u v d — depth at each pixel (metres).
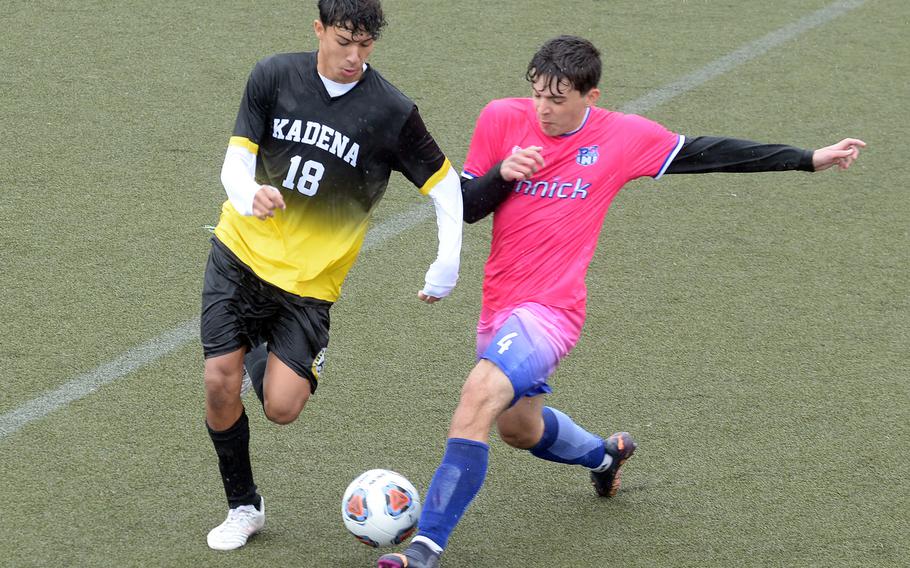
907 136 29.31
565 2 37.34
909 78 33.12
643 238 23.77
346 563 14.22
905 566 14.62
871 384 18.94
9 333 18.95
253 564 14.06
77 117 27.38
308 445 16.69
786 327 20.62
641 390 18.53
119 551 14.16
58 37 31.92
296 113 13.73
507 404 13.62
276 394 14.01
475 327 20.17
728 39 35.38
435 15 35.28
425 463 16.39
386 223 23.84
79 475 15.63
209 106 28.39
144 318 19.69
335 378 18.41
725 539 15.09
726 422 17.75
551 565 14.48
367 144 13.83
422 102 29.33
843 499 15.99
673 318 20.77
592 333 20.16
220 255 14.09
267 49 31.95
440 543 13.21
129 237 22.33
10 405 17.11
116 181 24.52
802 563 14.64
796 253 23.41
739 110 30.45
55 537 14.34
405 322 20.20
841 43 35.50
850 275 22.59
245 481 14.34
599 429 17.42
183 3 34.94
